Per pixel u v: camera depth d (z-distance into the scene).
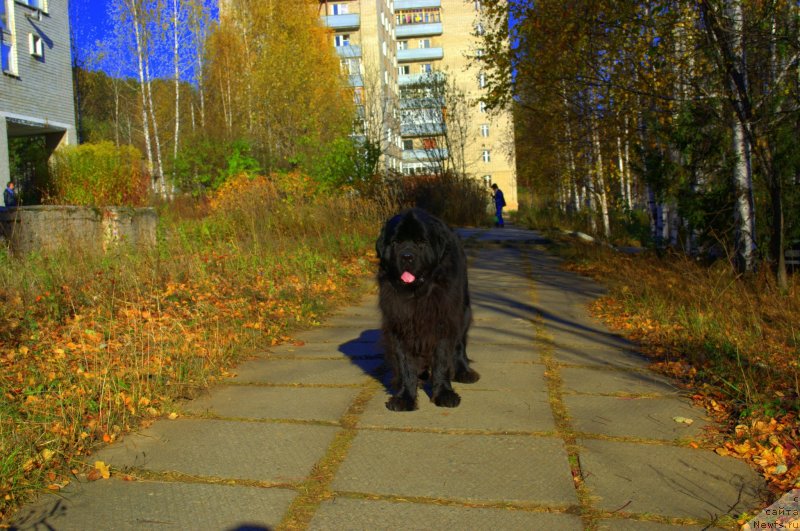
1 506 2.95
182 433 3.90
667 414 4.18
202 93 34.78
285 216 12.92
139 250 9.12
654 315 7.05
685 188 10.30
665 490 3.12
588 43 11.86
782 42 8.39
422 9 59.50
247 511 2.95
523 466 3.40
